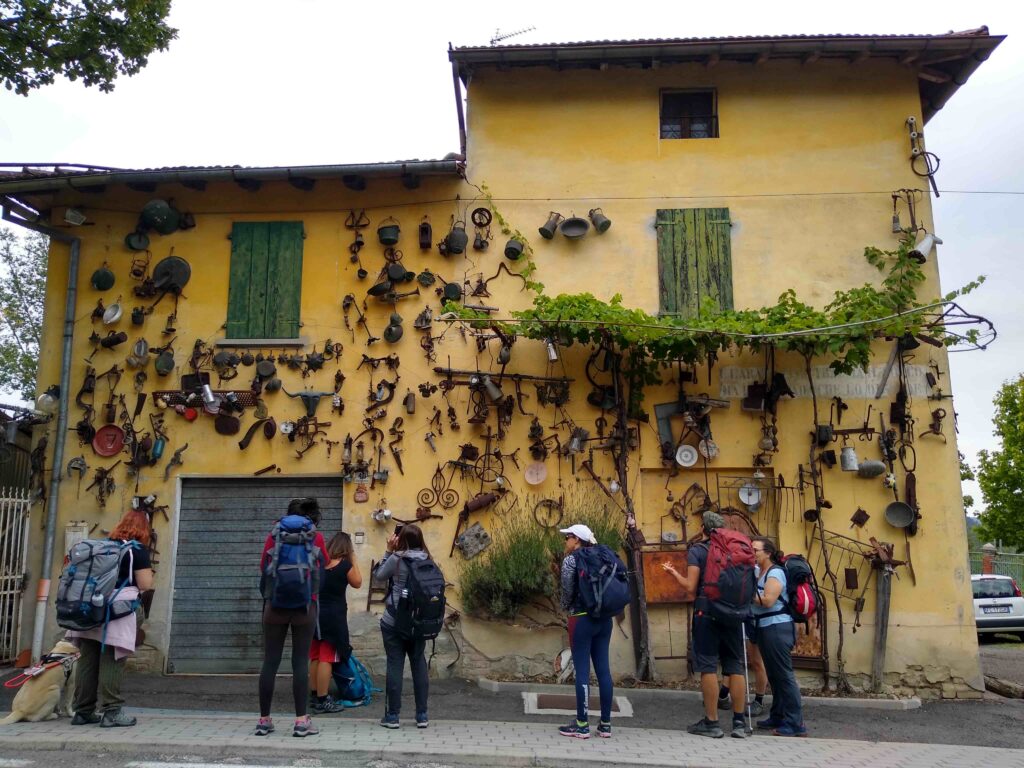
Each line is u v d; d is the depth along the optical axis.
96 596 6.20
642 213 10.05
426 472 9.48
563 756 5.80
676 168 10.15
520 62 10.12
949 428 9.37
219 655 9.27
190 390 9.68
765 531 9.42
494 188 10.12
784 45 9.72
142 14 9.73
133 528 6.61
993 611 16.73
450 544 9.35
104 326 9.89
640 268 9.92
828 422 9.44
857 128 10.13
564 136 10.26
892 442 9.31
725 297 9.80
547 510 9.37
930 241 9.57
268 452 9.58
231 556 9.49
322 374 9.74
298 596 6.06
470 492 9.44
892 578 9.12
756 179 10.08
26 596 9.30
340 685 7.49
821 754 6.21
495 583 8.92
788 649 7.01
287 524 6.32
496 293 9.86
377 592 9.27
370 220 10.09
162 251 10.08
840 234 9.91
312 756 5.72
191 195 10.20
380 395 9.60
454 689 8.59
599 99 10.34
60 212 10.14
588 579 6.55
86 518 9.47
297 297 9.92
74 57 9.48
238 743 5.81
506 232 9.97
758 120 10.22
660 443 9.46
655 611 9.18
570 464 9.46
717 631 6.78
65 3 9.39
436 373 9.67
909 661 8.95
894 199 9.90
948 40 9.56
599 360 9.68
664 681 8.93
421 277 9.85
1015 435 24.03
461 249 9.84
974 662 8.93
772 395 9.41
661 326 8.91
